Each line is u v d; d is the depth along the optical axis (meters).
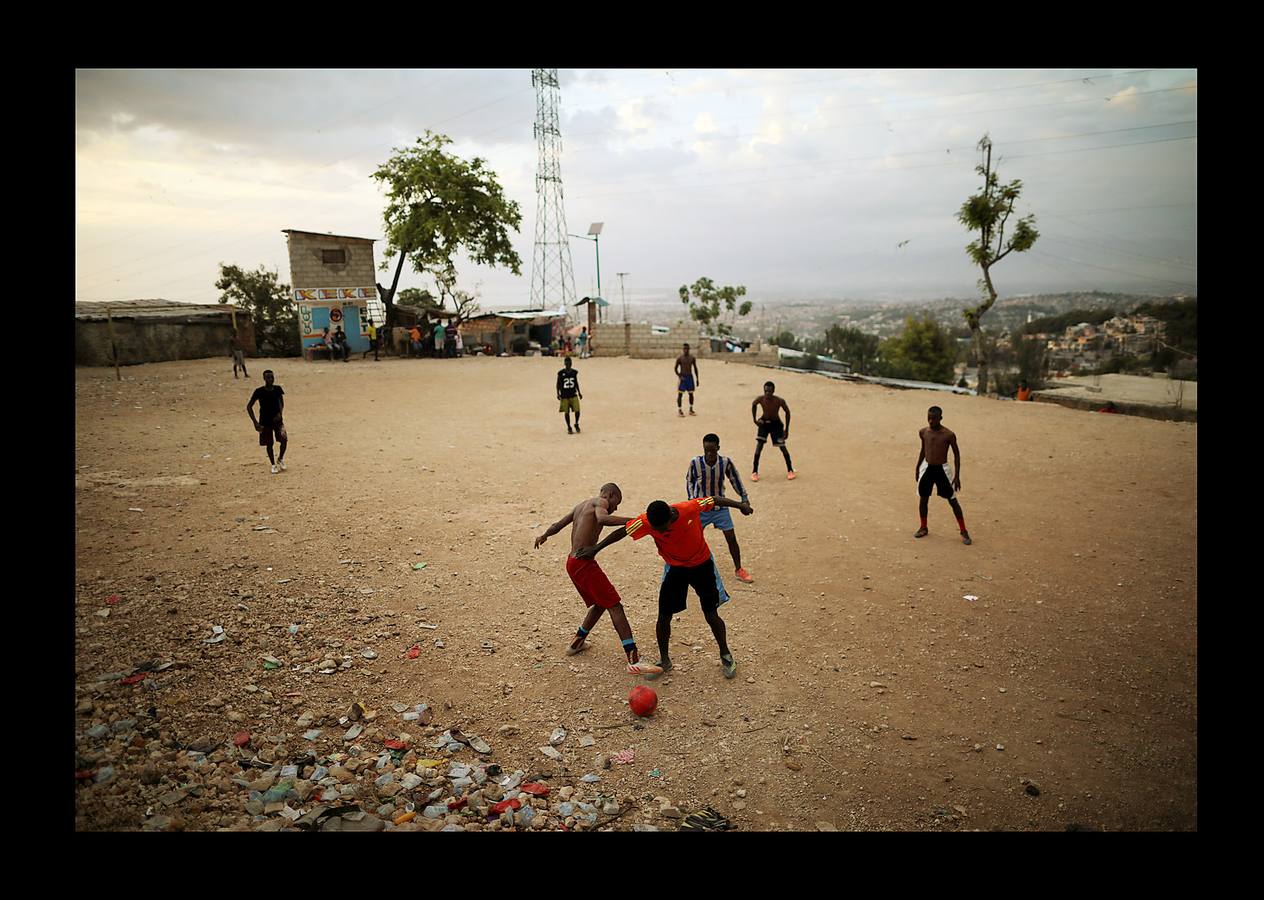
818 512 10.20
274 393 11.10
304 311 29.58
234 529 8.46
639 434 15.49
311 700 5.23
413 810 4.19
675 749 4.88
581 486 11.17
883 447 14.52
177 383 20.45
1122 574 7.93
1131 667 5.96
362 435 14.66
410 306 36.72
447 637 6.30
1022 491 11.25
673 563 5.70
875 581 7.76
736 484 7.74
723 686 5.67
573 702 5.43
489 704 5.35
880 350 70.19
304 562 7.61
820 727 5.12
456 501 10.20
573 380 15.21
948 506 10.48
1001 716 5.27
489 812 4.21
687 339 33.72
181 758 4.41
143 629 5.86
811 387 23.03
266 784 4.28
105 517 8.62
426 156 33.50
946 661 6.06
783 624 6.75
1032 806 4.31
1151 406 18.47
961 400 20.64
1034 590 7.52
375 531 8.76
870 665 6.00
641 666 5.85
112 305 27.70
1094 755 4.81
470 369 27.41
